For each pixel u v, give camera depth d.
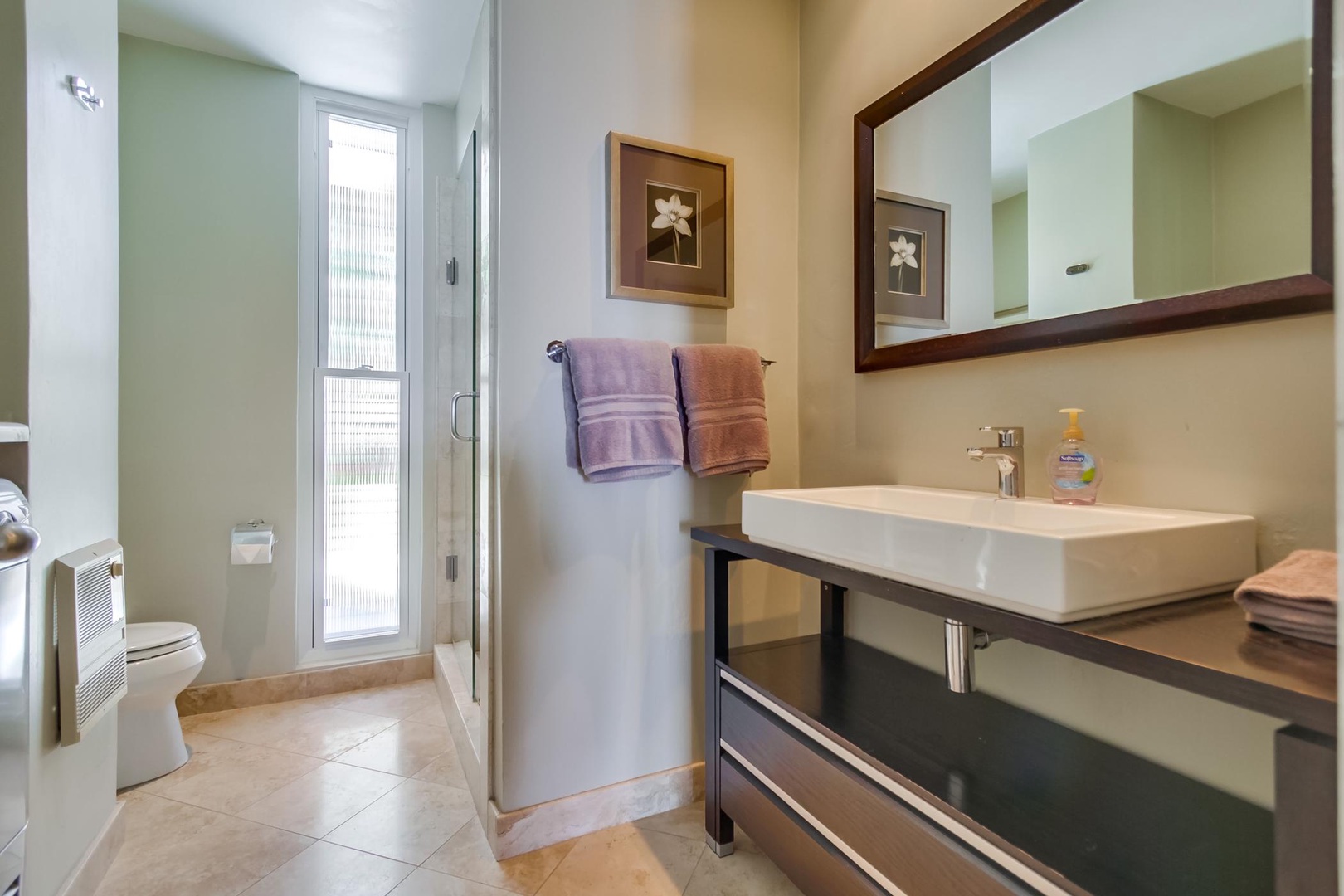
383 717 2.27
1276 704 0.54
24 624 1.04
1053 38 1.19
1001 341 1.26
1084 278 1.13
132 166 2.17
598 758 1.62
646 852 1.51
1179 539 0.82
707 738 1.54
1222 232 0.95
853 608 1.71
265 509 2.37
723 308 1.78
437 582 2.65
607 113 1.64
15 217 1.16
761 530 1.29
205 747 2.04
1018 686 1.27
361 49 2.26
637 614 1.67
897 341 1.53
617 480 1.51
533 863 1.47
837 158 1.75
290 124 2.41
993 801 0.94
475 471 1.90
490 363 1.57
